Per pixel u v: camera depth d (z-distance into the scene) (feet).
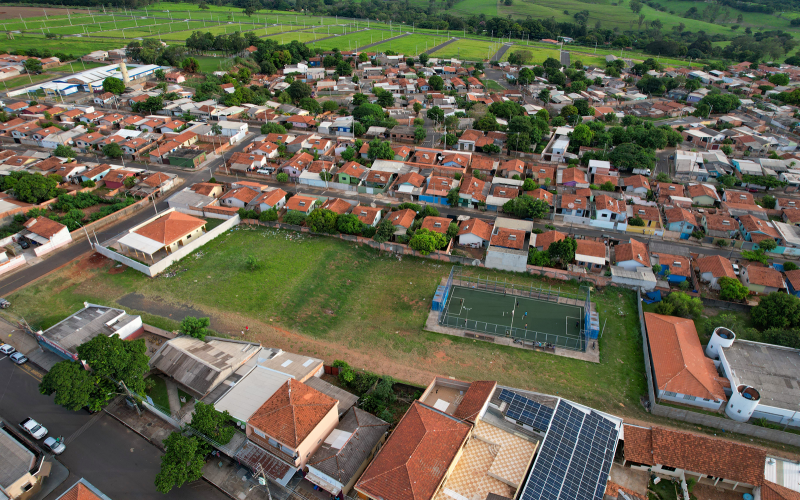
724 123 578.25
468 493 159.53
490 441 178.40
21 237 324.60
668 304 264.11
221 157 468.75
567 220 368.27
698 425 205.26
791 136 546.26
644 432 187.21
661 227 351.25
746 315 269.44
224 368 213.05
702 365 224.33
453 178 419.95
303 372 213.46
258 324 258.16
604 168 440.45
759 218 358.23
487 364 236.22
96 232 340.59
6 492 161.48
